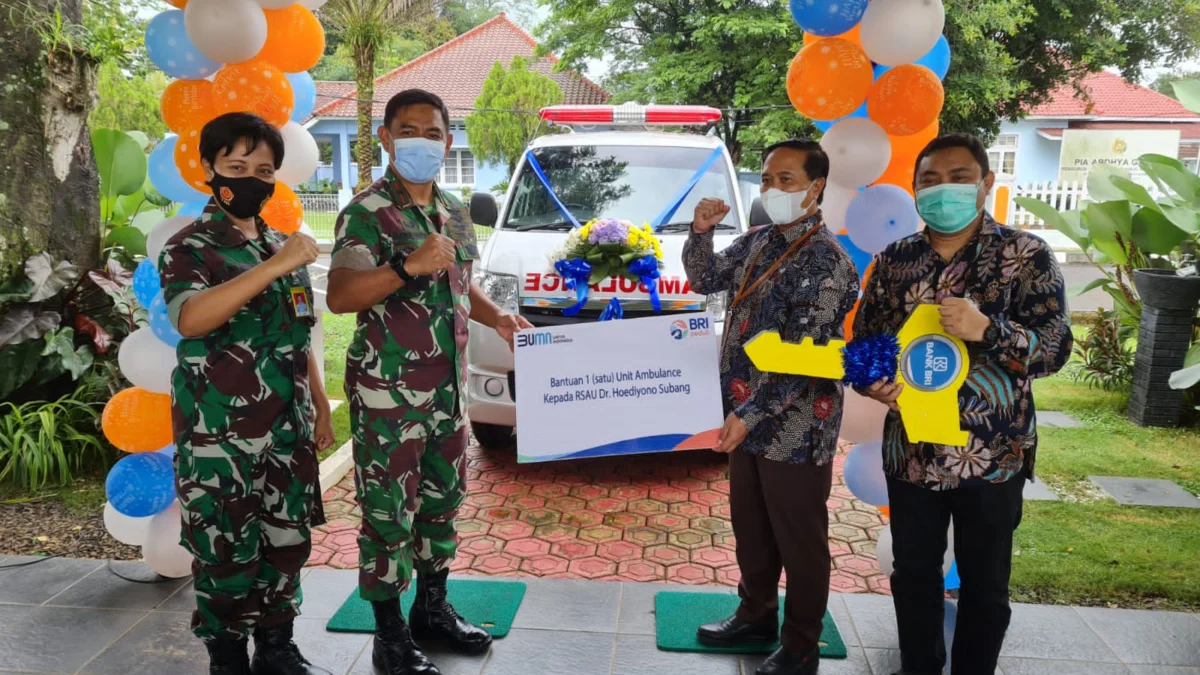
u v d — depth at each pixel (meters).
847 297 2.50
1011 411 2.39
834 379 2.61
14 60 4.76
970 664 2.54
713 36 14.17
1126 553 3.77
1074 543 3.88
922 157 2.40
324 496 4.50
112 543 3.83
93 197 5.24
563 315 4.40
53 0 4.89
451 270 2.74
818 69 2.96
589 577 3.61
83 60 5.01
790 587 2.70
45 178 4.93
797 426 2.59
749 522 2.82
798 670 2.74
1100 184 6.96
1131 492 4.61
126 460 3.29
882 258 2.58
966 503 2.44
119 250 5.50
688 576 3.61
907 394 2.38
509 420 4.63
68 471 4.54
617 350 2.77
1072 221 6.94
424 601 3.01
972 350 2.39
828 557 2.69
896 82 2.94
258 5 3.07
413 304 2.65
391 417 2.67
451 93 25.23
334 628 3.10
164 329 3.05
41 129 4.88
